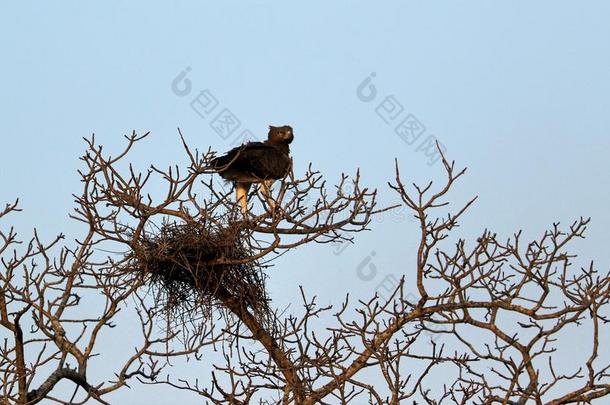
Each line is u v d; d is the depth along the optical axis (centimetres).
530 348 1250
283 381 1421
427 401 1283
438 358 1295
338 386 1277
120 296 1285
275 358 1508
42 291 1258
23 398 1184
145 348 1257
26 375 1198
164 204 1414
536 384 1235
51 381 1215
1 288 1213
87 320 1267
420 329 1340
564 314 1277
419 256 1324
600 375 1245
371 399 1323
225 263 1518
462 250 1327
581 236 1314
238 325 1558
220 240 1533
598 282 1270
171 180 1409
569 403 1223
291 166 1468
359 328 1327
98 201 1389
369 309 1334
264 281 1580
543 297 1295
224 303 1563
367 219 1462
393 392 1249
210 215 1520
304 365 1381
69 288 1293
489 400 1242
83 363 1243
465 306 1315
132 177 1399
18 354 1215
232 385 1320
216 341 1298
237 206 1547
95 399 1206
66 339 1251
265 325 1538
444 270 1329
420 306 1334
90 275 1359
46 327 1245
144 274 1498
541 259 1341
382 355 1274
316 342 1388
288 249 1479
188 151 1411
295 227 1500
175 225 1568
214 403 1347
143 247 1503
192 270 1551
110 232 1416
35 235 1289
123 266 1532
